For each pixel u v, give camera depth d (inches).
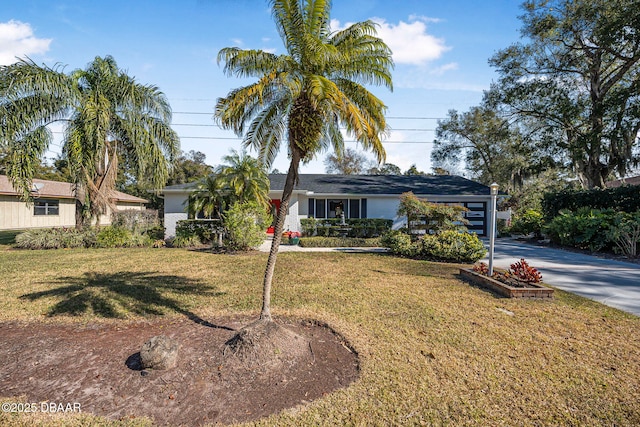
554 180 1024.9
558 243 567.8
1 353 151.3
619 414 108.6
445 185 777.6
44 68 466.0
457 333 173.8
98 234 529.3
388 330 177.3
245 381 127.9
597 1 696.4
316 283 284.5
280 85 169.8
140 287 267.4
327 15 179.9
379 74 192.1
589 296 249.8
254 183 532.7
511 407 112.0
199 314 202.7
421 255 429.1
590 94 800.9
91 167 475.8
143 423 103.8
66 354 150.1
